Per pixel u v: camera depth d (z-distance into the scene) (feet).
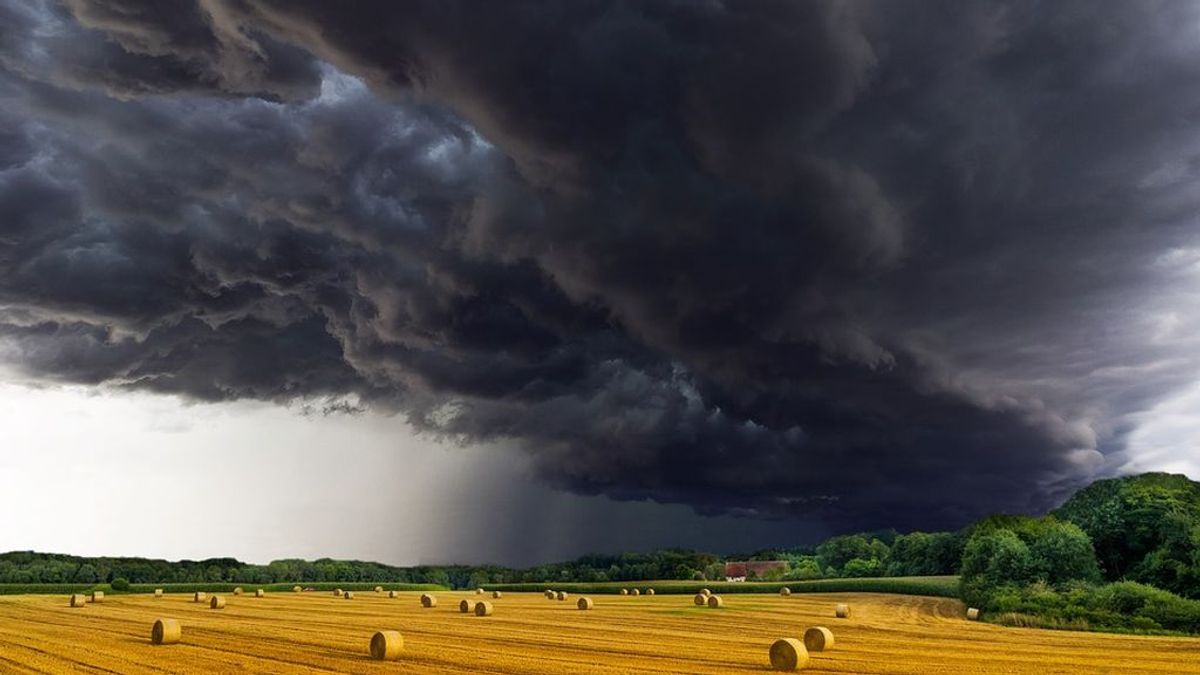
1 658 86.84
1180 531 179.42
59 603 227.20
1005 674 74.79
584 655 90.43
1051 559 188.44
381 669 77.87
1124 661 85.25
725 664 83.10
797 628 133.49
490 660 85.30
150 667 79.15
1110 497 236.63
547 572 582.35
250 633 118.52
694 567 545.03
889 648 100.42
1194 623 133.80
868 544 596.29
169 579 488.02
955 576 374.63
